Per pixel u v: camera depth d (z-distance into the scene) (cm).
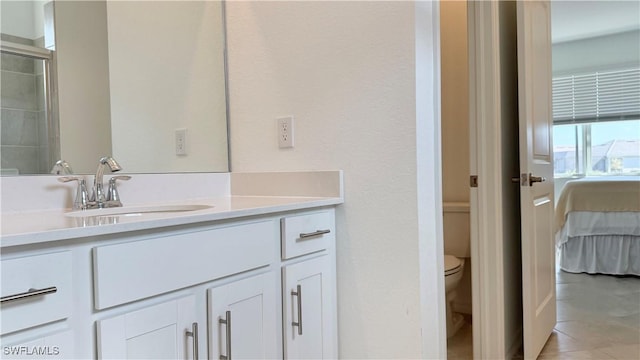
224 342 106
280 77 159
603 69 543
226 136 171
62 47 128
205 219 99
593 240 361
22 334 71
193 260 99
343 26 145
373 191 140
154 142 149
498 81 192
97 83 136
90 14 136
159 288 91
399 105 135
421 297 134
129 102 144
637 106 525
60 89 127
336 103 147
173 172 153
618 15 464
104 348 82
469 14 194
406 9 134
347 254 145
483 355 193
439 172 146
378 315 140
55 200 119
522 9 191
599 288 317
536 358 199
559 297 297
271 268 121
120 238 85
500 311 190
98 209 119
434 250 142
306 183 150
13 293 70
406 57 134
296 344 128
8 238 68
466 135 269
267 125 162
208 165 164
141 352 88
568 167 566
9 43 118
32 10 123
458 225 251
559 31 519
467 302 260
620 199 352
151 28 152
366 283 142
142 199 140
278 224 124
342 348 147
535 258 201
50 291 74
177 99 157
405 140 134
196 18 165
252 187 163
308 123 153
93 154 133
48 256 74
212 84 168
